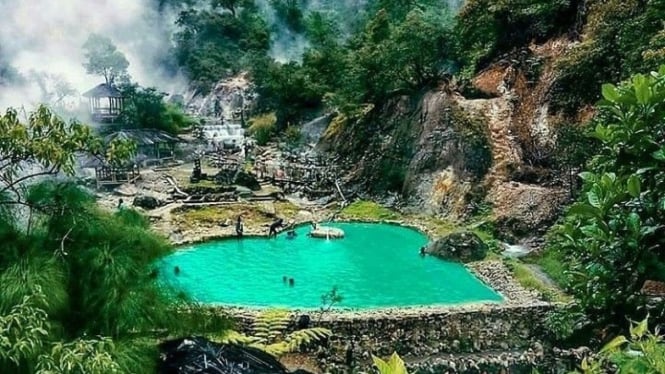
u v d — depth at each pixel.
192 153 42.12
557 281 18.30
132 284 7.82
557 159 24.98
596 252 3.74
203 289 19.36
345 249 23.67
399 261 22.02
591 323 4.16
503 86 29.67
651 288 7.38
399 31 32.16
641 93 3.69
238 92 57.44
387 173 30.84
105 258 7.58
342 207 29.62
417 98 31.61
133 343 7.53
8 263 7.06
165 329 8.91
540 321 14.75
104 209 8.55
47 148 6.71
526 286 18.41
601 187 3.69
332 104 39.41
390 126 32.12
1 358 6.11
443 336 14.83
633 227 3.53
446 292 18.75
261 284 19.91
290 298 18.55
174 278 9.55
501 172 26.61
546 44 30.34
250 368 8.91
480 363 13.18
